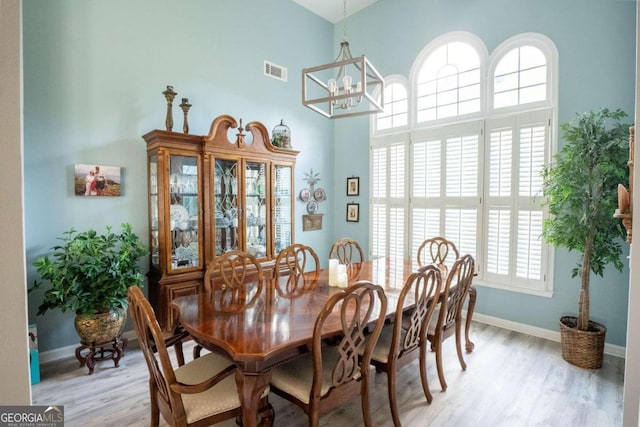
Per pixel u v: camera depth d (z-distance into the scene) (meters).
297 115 4.73
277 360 1.50
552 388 2.40
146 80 3.31
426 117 4.23
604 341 2.69
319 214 5.02
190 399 1.52
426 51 4.18
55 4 2.79
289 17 4.60
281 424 2.02
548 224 2.81
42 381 2.48
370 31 4.77
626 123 2.81
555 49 3.21
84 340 2.62
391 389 1.94
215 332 1.61
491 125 3.63
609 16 2.92
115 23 3.11
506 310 3.57
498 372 2.62
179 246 3.20
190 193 3.27
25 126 2.69
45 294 2.54
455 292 2.42
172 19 3.47
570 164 2.64
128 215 3.23
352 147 5.04
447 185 3.99
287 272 4.07
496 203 3.59
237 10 4.02
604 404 2.21
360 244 4.99
